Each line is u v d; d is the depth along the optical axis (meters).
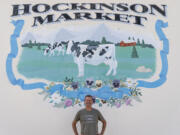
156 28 5.16
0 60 4.92
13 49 4.95
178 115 4.99
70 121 4.84
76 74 4.93
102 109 4.89
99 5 5.15
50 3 5.12
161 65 5.06
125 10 5.17
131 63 5.01
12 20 5.04
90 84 4.93
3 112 4.81
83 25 5.06
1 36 4.97
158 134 4.93
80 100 4.88
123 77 4.97
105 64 4.98
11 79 4.88
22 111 4.82
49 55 4.95
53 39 4.99
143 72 5.01
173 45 5.13
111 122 4.88
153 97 4.98
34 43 4.96
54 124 4.83
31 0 5.12
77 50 4.97
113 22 5.10
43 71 4.91
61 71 4.92
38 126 4.82
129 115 4.92
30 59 4.93
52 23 5.04
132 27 5.11
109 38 5.04
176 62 5.10
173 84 5.04
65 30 5.02
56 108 4.85
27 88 4.87
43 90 4.88
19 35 4.99
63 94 4.88
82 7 5.12
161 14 5.21
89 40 5.02
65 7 5.12
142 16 5.17
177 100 5.02
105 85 4.94
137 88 4.97
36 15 5.07
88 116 4.43
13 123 4.80
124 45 5.04
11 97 4.84
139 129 4.91
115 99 4.92
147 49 5.07
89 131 4.38
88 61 4.97
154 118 4.95
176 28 5.19
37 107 4.84
